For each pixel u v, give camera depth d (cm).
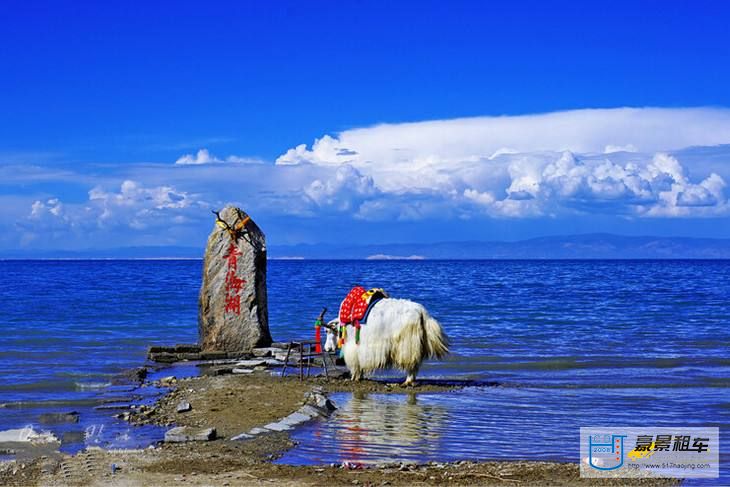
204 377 1483
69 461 854
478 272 10131
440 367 1678
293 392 1295
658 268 13488
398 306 1386
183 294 4116
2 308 3147
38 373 1517
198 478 785
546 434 1027
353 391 1341
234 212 1861
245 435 988
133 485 760
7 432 996
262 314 1856
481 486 776
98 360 1728
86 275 8125
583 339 2230
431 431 1033
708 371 1633
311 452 912
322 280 6525
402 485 771
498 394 1329
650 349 2008
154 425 1056
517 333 2380
